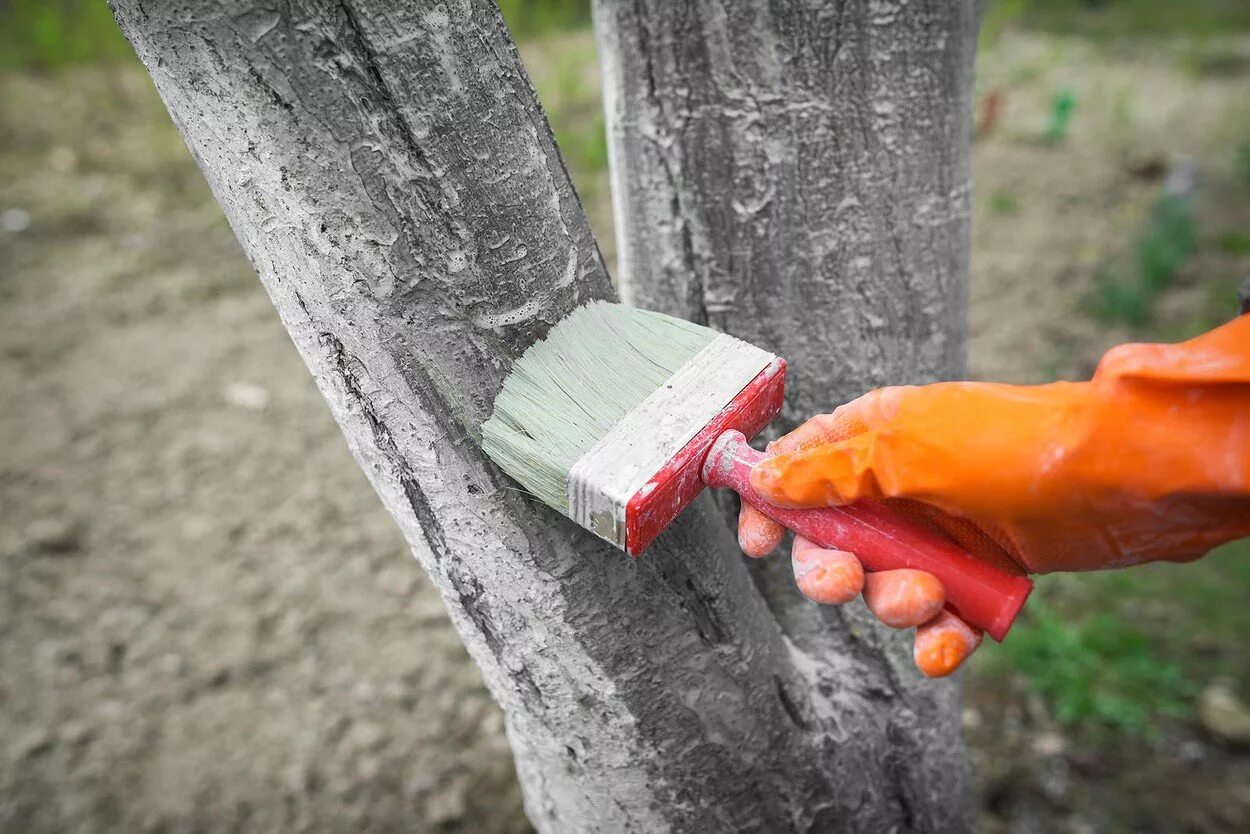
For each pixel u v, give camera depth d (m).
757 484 0.91
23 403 3.40
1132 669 2.51
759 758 1.17
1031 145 5.33
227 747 2.40
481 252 0.86
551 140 0.90
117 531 2.96
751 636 1.12
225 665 2.59
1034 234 4.52
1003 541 0.94
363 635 2.70
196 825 2.24
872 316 1.27
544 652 1.03
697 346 0.98
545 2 5.90
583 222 0.96
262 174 0.80
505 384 0.91
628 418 0.92
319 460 3.26
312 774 2.36
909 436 0.88
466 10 0.80
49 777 2.32
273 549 2.93
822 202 1.20
